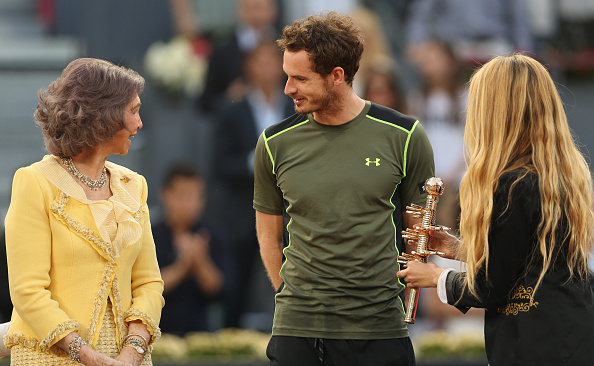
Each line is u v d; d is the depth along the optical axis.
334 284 10.77
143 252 10.29
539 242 9.25
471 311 23.31
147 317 9.87
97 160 9.90
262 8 24.92
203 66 25.23
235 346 19.59
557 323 9.20
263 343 19.80
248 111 24.28
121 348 9.76
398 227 11.10
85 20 25.38
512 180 9.30
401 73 25.61
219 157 24.28
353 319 10.78
